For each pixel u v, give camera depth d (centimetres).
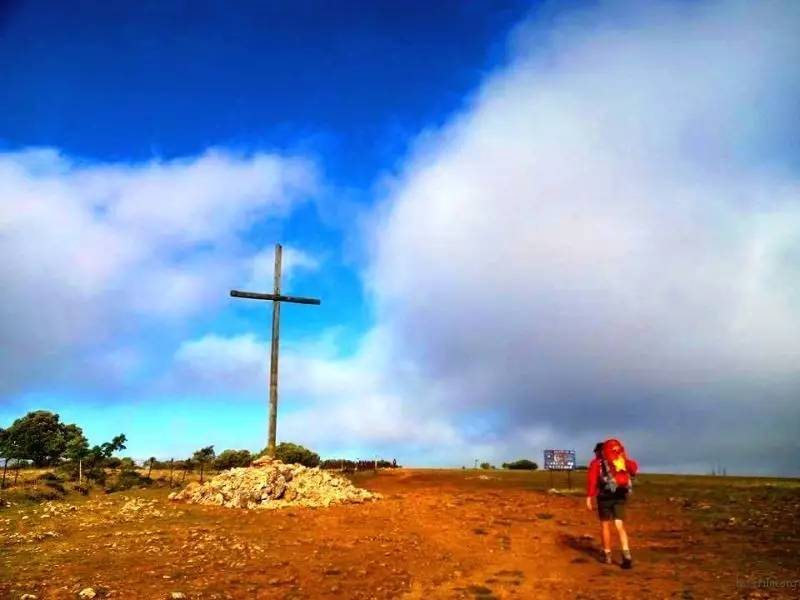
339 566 1102
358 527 1513
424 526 1534
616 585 972
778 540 1262
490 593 951
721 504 1761
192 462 3703
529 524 1566
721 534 1366
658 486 2286
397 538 1379
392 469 3812
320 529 1480
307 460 3388
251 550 1207
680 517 1609
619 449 1142
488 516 1675
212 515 1661
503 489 2358
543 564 1151
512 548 1295
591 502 1156
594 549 1274
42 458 3791
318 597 901
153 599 840
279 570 1052
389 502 1952
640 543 1313
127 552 1154
